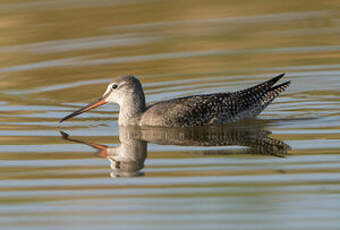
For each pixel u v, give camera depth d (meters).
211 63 22.81
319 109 18.52
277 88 18.02
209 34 25.58
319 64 22.28
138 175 14.18
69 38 25.67
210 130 17.30
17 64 23.41
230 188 13.26
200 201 12.76
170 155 15.36
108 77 21.86
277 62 22.66
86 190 13.55
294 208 12.31
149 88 20.88
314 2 28.92
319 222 11.77
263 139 16.20
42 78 22.09
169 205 12.67
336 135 16.16
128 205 12.77
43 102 19.95
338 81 20.86
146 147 16.05
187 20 27.14
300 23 26.34
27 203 13.03
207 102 17.77
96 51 24.33
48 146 16.25
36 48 24.80
